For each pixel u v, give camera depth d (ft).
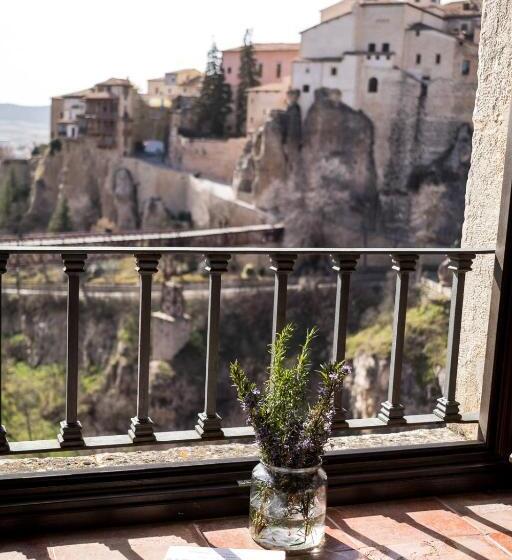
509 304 8.29
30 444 7.25
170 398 136.56
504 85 8.63
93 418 136.87
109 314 140.56
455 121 157.89
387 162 159.74
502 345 8.43
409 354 126.00
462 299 8.58
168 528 7.20
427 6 157.48
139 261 7.34
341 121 160.56
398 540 7.14
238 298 146.10
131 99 176.14
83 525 7.08
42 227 172.04
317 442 6.75
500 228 8.33
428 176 157.17
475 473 8.46
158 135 176.55
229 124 173.27
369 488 8.04
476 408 9.20
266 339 145.79
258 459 7.80
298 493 6.71
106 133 175.52
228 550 6.59
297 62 165.68
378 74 158.20
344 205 159.53
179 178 174.70
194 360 139.44
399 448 8.27
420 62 157.89
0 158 171.63
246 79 170.19
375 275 144.97
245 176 167.63
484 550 6.99
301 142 163.53
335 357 8.14
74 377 7.32
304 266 151.33
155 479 7.38
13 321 142.41
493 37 8.81
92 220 174.81
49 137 175.22
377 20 159.74
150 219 174.50
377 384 128.88
